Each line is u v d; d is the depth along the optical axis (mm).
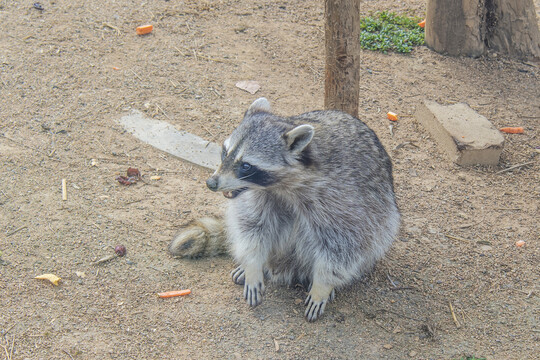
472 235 2824
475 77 3492
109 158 2932
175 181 2893
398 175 3018
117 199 2801
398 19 3738
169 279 2611
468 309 2617
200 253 2682
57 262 2607
